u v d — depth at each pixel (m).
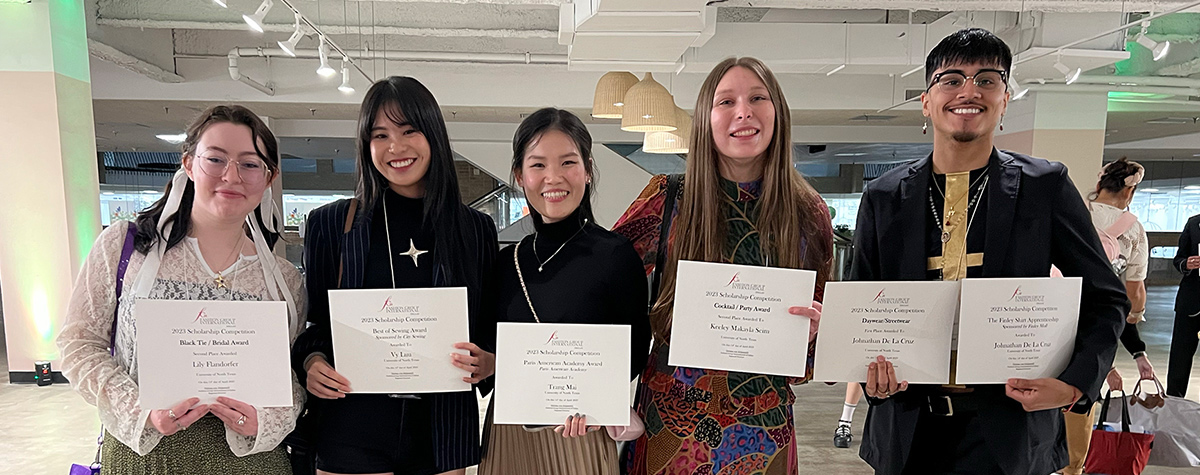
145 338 1.14
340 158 12.70
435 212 1.38
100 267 1.22
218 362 1.18
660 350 1.46
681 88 7.40
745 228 1.42
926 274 1.33
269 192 1.37
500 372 1.29
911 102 7.04
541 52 7.00
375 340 1.28
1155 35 5.66
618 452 1.59
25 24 4.31
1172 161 12.81
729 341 1.29
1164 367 5.32
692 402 1.40
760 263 1.40
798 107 7.52
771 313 1.27
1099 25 4.98
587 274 1.40
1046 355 1.21
